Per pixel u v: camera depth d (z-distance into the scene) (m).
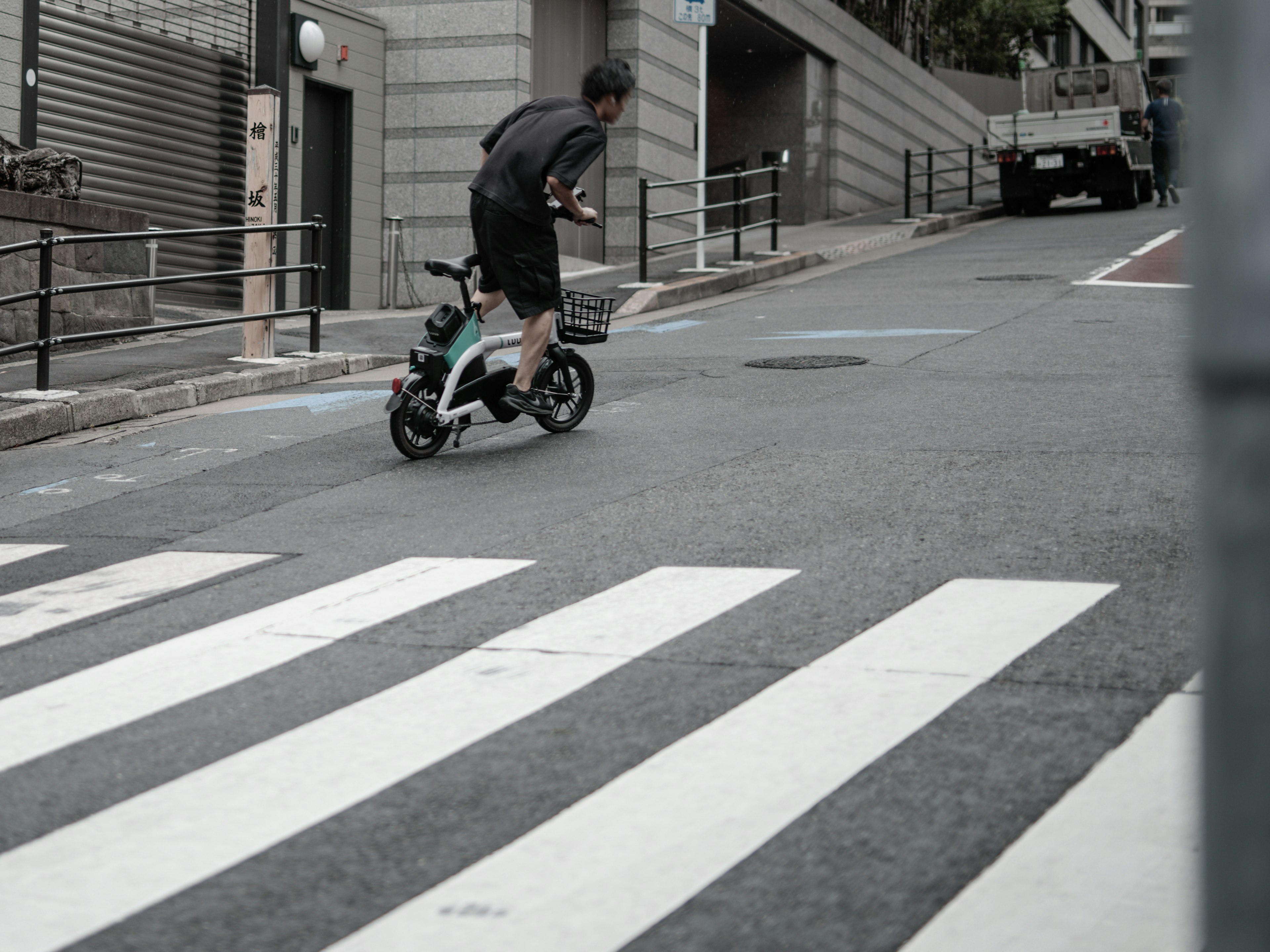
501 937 2.53
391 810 3.11
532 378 7.51
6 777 3.39
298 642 4.40
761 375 9.89
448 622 4.54
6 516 6.63
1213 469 0.93
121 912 2.68
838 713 3.56
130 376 10.23
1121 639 4.04
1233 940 0.94
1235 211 0.90
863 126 29.38
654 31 21.78
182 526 6.22
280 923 2.62
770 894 2.65
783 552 5.20
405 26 19.00
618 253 21.45
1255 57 0.90
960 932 2.47
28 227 11.69
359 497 6.60
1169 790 3.01
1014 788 3.06
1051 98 27.38
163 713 3.80
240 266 16.95
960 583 4.68
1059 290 14.52
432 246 19.06
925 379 9.40
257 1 16.94
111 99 14.94
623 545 5.42
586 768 3.30
